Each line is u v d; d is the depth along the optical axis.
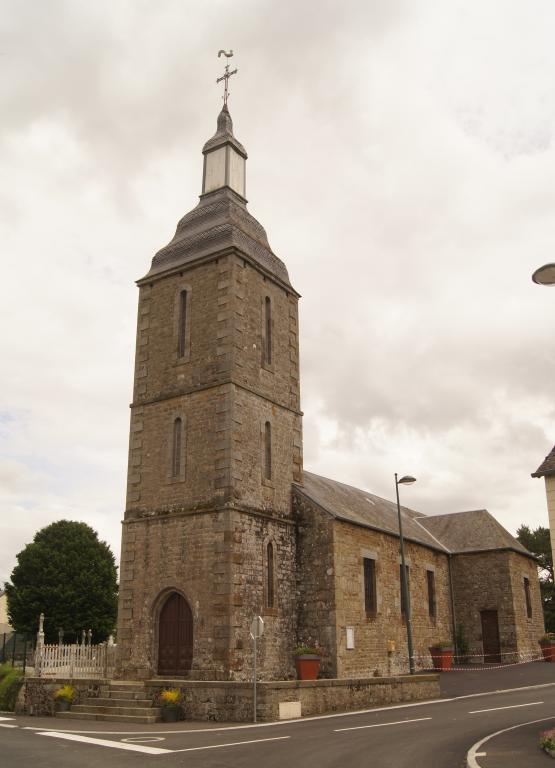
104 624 43.19
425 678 20.91
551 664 28.45
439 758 10.67
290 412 24.39
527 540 52.34
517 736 12.51
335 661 21.19
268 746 12.12
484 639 31.41
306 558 22.61
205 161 26.56
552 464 15.46
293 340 25.50
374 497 34.28
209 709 16.91
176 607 20.80
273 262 25.23
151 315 24.36
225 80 27.66
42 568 42.44
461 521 35.16
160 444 22.55
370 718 16.03
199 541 20.58
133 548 21.89
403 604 26.77
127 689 18.70
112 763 10.43
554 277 10.32
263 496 21.94
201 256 23.48
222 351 22.14
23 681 20.70
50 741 13.09
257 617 16.75
